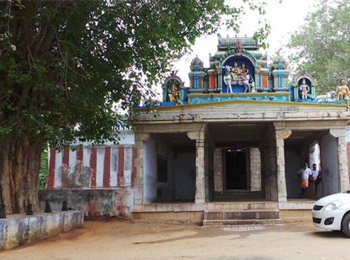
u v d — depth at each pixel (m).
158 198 18.47
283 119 15.08
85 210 15.32
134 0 10.72
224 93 16.41
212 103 15.35
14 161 11.51
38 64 10.24
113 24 11.18
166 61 13.33
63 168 20.56
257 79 16.91
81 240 10.73
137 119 14.59
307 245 9.06
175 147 23.08
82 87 11.53
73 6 10.48
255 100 15.37
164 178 20.06
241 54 17.06
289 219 14.38
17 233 9.36
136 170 15.47
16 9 10.39
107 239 11.01
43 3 10.19
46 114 10.24
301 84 16.86
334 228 10.17
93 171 20.34
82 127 12.36
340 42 28.38
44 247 9.42
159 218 14.97
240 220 14.03
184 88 17.17
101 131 12.36
